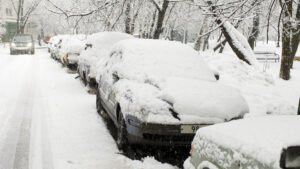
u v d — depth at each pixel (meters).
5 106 8.50
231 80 11.62
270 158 2.37
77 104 9.08
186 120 4.93
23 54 30.25
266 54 25.77
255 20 12.02
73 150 5.52
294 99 11.27
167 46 7.00
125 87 5.81
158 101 5.07
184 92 5.29
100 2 11.73
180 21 21.14
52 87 11.79
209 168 3.03
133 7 14.75
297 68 19.25
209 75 6.49
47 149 5.53
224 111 5.14
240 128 2.98
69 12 10.93
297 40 14.34
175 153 5.58
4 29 54.47
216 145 3.00
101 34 11.95
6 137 6.09
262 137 2.65
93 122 7.29
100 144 5.88
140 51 6.70
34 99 9.58
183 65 6.52
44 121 7.23
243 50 14.28
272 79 12.85
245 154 2.61
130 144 5.44
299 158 2.25
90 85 10.87
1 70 16.17
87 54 11.62
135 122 5.04
